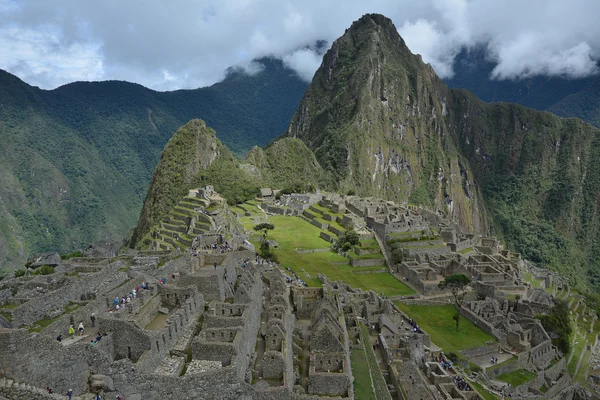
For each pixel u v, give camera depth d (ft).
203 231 384.88
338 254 443.32
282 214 654.12
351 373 170.30
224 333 136.77
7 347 103.30
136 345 123.65
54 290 135.23
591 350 357.61
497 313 311.68
